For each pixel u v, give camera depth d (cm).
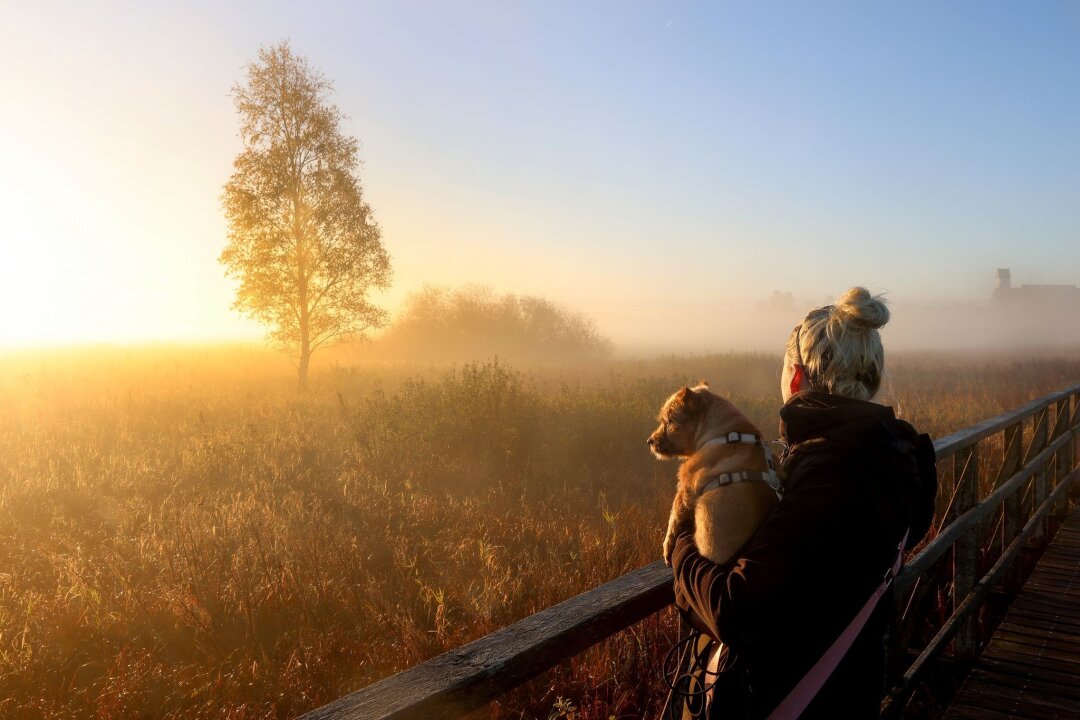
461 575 568
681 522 179
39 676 406
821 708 155
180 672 415
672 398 204
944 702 394
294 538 621
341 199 1819
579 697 374
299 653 433
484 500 800
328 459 934
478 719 360
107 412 1181
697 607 155
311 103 1822
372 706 127
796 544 141
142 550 587
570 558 611
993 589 529
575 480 916
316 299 1852
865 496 147
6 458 845
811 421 158
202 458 873
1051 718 354
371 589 524
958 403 1574
